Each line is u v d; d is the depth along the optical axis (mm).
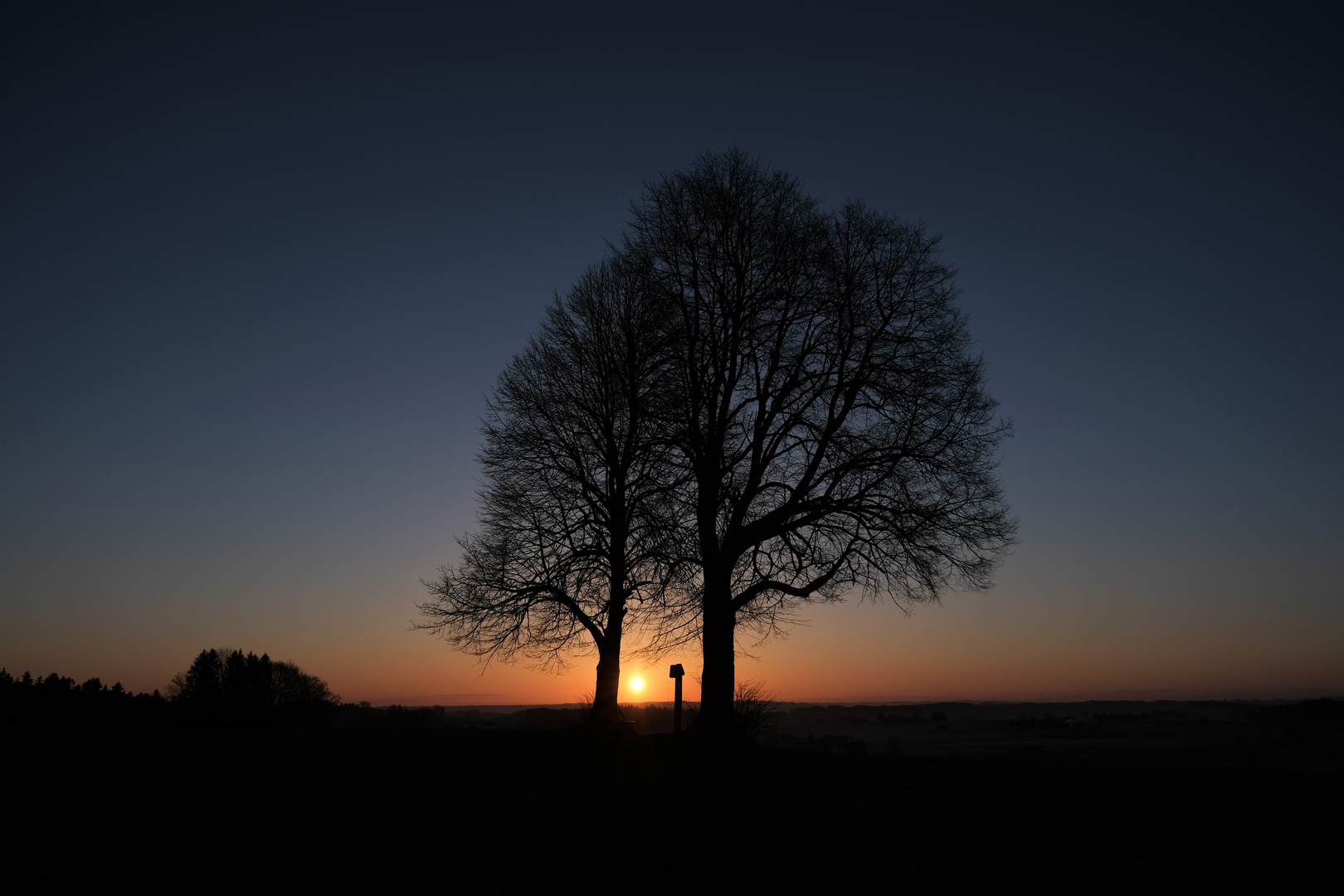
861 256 21859
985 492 20500
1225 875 9906
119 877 8352
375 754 16281
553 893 8484
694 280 22188
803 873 9469
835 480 20406
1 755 15219
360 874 8789
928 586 20297
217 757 15492
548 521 24281
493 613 24016
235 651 73000
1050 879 9570
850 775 15883
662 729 29766
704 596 20516
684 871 9336
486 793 12844
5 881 8086
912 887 9133
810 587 20188
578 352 25469
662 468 21500
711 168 23266
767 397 21406
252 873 8672
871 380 20844
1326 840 11703
